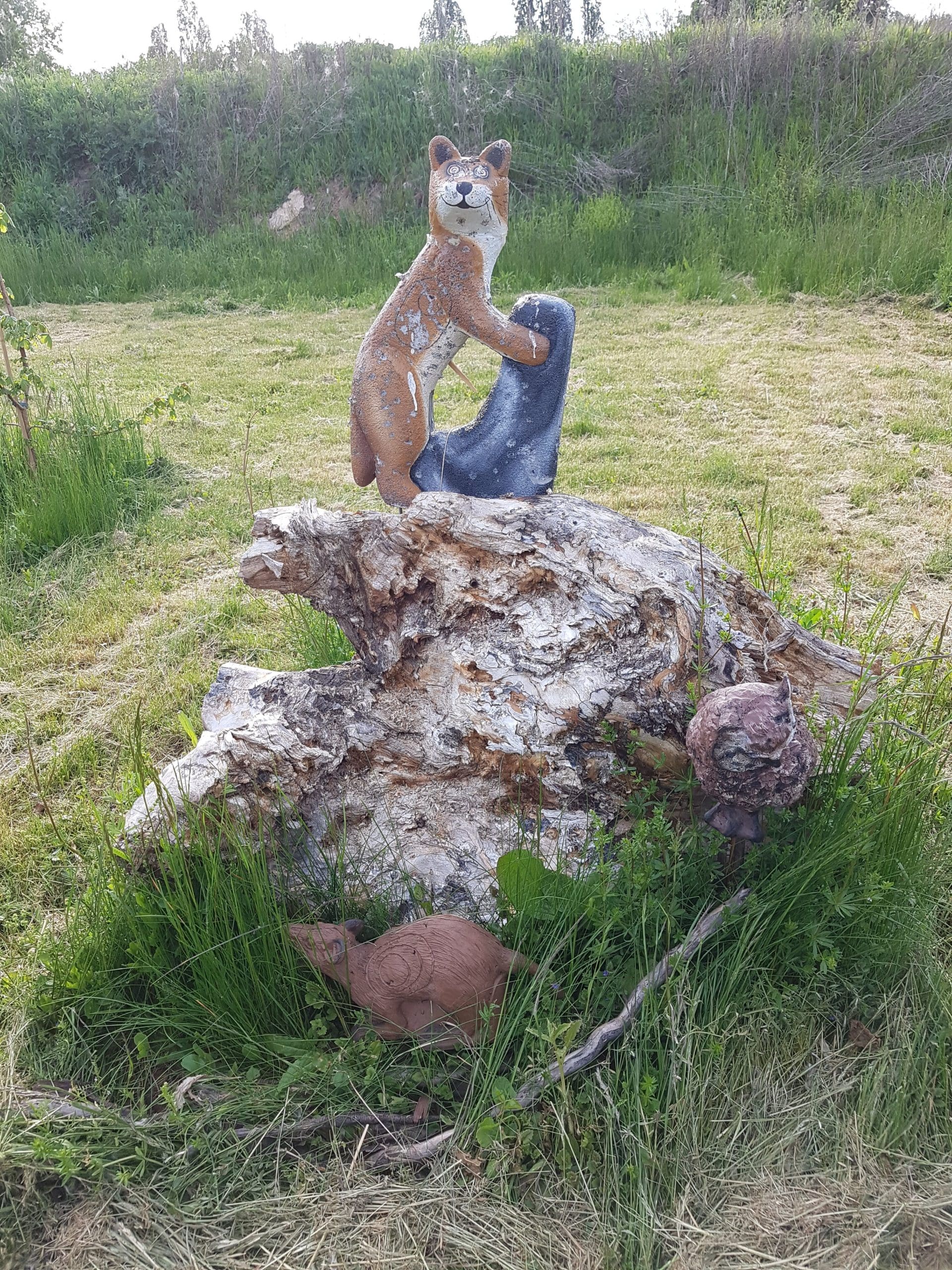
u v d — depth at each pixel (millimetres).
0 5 26781
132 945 3016
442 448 3617
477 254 3404
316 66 15852
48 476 6719
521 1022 2756
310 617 5125
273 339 11305
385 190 14875
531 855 3045
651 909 2895
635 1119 2502
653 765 3111
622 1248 2318
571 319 3455
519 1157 2508
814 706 3219
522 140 14523
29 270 13812
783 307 10820
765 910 2826
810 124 13188
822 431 7766
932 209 11383
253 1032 2910
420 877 3266
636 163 13852
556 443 3604
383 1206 2447
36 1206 2502
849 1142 2518
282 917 2979
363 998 2840
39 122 15742
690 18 16141
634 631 3121
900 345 9500
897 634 4930
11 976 3158
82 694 4957
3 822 4043
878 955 2908
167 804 3141
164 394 9297
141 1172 2535
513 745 3137
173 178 15664
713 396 8594
